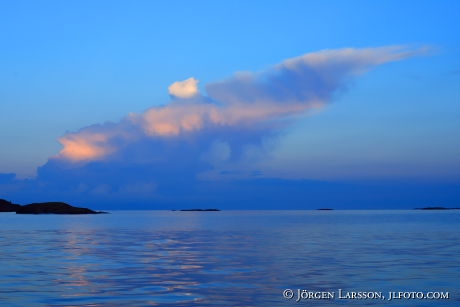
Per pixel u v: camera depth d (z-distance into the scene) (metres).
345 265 28.94
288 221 122.19
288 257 33.50
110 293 20.25
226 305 18.00
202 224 102.00
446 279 23.53
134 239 53.44
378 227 82.94
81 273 25.94
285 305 17.98
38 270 27.19
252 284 22.31
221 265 29.27
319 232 66.75
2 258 33.41
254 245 44.09
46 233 66.19
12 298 19.22
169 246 43.31
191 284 22.34
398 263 29.80
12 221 120.75
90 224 101.56
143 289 21.14
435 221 118.38
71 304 18.14
